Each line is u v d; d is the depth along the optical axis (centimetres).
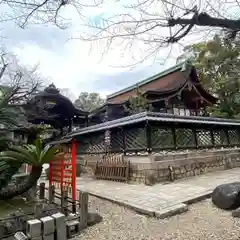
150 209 454
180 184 729
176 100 1304
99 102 3238
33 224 306
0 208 412
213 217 424
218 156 1032
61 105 1263
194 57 1246
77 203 437
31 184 407
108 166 924
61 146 449
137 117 819
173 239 337
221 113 1584
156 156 796
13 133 543
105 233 367
